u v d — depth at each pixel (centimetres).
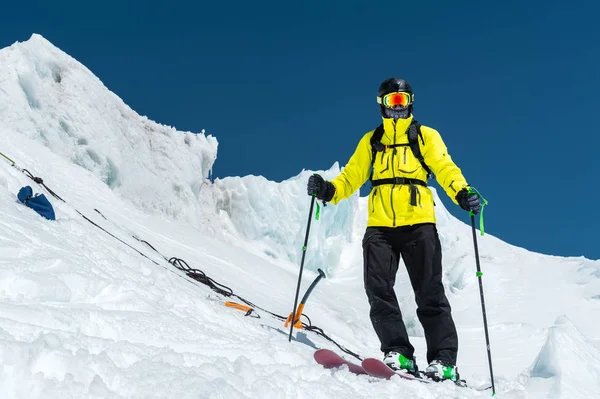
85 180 933
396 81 345
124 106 1302
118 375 177
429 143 347
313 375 239
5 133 873
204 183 1570
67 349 184
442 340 335
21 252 302
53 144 1023
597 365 346
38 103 1036
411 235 342
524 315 1369
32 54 1048
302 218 1659
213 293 494
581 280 1521
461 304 1477
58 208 558
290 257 1633
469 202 324
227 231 1544
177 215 1295
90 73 1208
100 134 1104
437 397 263
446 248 1766
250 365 221
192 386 179
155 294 317
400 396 245
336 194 362
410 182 346
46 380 164
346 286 1634
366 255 346
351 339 773
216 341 261
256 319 396
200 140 1478
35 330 200
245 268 953
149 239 787
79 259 328
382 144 351
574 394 315
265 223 1605
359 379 255
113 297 287
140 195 1202
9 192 479
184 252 821
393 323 333
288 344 307
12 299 241
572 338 368
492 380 312
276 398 200
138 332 242
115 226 679
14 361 168
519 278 1598
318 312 852
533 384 339
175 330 259
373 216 349
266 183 1636
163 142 1348
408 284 1477
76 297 272
